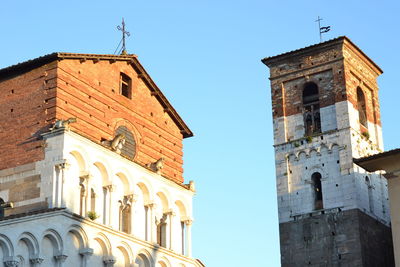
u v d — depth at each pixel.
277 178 84.19
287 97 87.06
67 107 54.88
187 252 62.00
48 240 49.56
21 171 53.28
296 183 83.00
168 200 61.38
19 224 47.09
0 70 56.44
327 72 85.31
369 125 86.88
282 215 82.44
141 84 62.94
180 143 66.12
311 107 85.31
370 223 80.00
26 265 47.53
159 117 64.19
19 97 55.78
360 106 87.44
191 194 64.12
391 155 54.38
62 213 50.06
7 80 56.88
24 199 52.31
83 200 53.12
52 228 49.28
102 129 57.41
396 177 54.50
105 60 59.47
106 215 54.72
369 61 90.00
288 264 80.00
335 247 78.25
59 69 55.19
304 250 79.75
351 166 80.19
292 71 87.44
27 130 54.34
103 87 58.72
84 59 57.19
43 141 53.22
